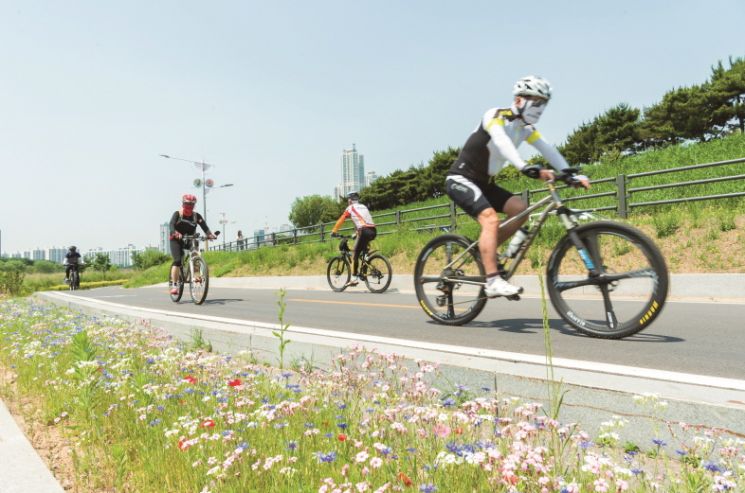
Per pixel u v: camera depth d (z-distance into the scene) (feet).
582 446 6.13
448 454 5.65
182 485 6.50
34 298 45.24
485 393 8.86
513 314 19.40
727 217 29.32
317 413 8.36
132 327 19.56
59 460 7.65
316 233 76.79
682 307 20.17
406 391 8.93
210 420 7.68
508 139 13.08
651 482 5.62
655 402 6.76
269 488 6.11
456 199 14.57
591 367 8.56
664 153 66.59
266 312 24.58
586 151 144.46
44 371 12.45
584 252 13.00
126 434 8.38
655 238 31.01
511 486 5.21
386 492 5.55
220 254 85.35
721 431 6.32
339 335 13.61
